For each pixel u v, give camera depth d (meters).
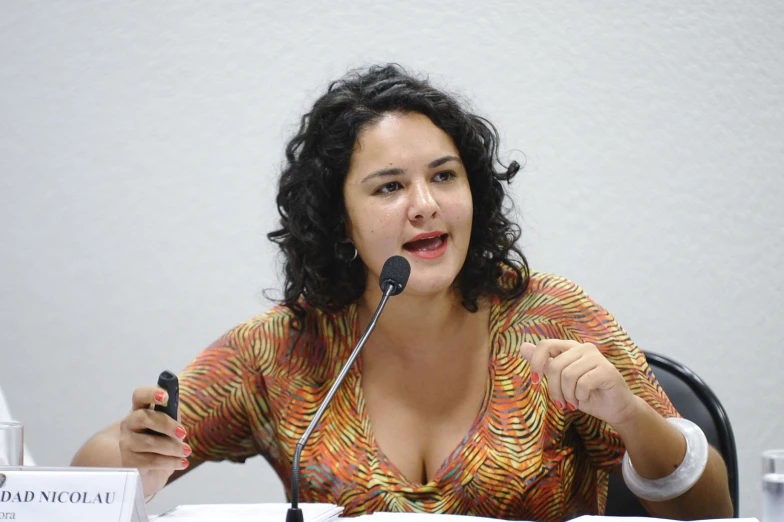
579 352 2.54
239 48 5.10
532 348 2.61
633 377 3.02
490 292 3.09
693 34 5.05
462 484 2.84
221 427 3.12
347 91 3.03
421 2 5.07
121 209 5.10
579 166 5.02
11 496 1.84
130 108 5.11
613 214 5.02
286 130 5.05
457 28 5.07
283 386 3.06
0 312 5.10
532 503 2.86
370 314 3.09
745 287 5.04
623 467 2.74
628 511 3.28
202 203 5.08
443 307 2.99
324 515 2.20
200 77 5.11
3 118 5.14
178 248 5.08
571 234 5.02
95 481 1.84
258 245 5.05
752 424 5.01
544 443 2.91
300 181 3.07
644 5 5.05
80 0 5.14
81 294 5.09
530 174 5.02
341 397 3.00
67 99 5.13
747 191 5.05
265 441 3.14
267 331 3.16
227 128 5.09
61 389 5.08
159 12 5.12
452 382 3.03
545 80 5.05
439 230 2.84
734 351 5.02
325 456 2.91
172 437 2.38
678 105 5.05
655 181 5.03
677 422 2.79
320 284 3.09
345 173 2.96
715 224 5.04
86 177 5.12
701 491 2.63
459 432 2.96
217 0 5.11
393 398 3.02
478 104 5.03
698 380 3.30
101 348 5.08
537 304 3.13
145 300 5.08
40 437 5.05
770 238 5.05
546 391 2.95
